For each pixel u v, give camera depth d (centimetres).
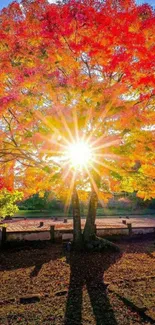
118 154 848
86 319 579
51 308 639
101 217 3183
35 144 881
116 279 878
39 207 3950
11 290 779
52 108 757
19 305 657
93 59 753
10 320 574
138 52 716
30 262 1098
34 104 779
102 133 849
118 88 733
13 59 726
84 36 709
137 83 719
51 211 3766
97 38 708
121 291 739
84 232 1350
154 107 825
